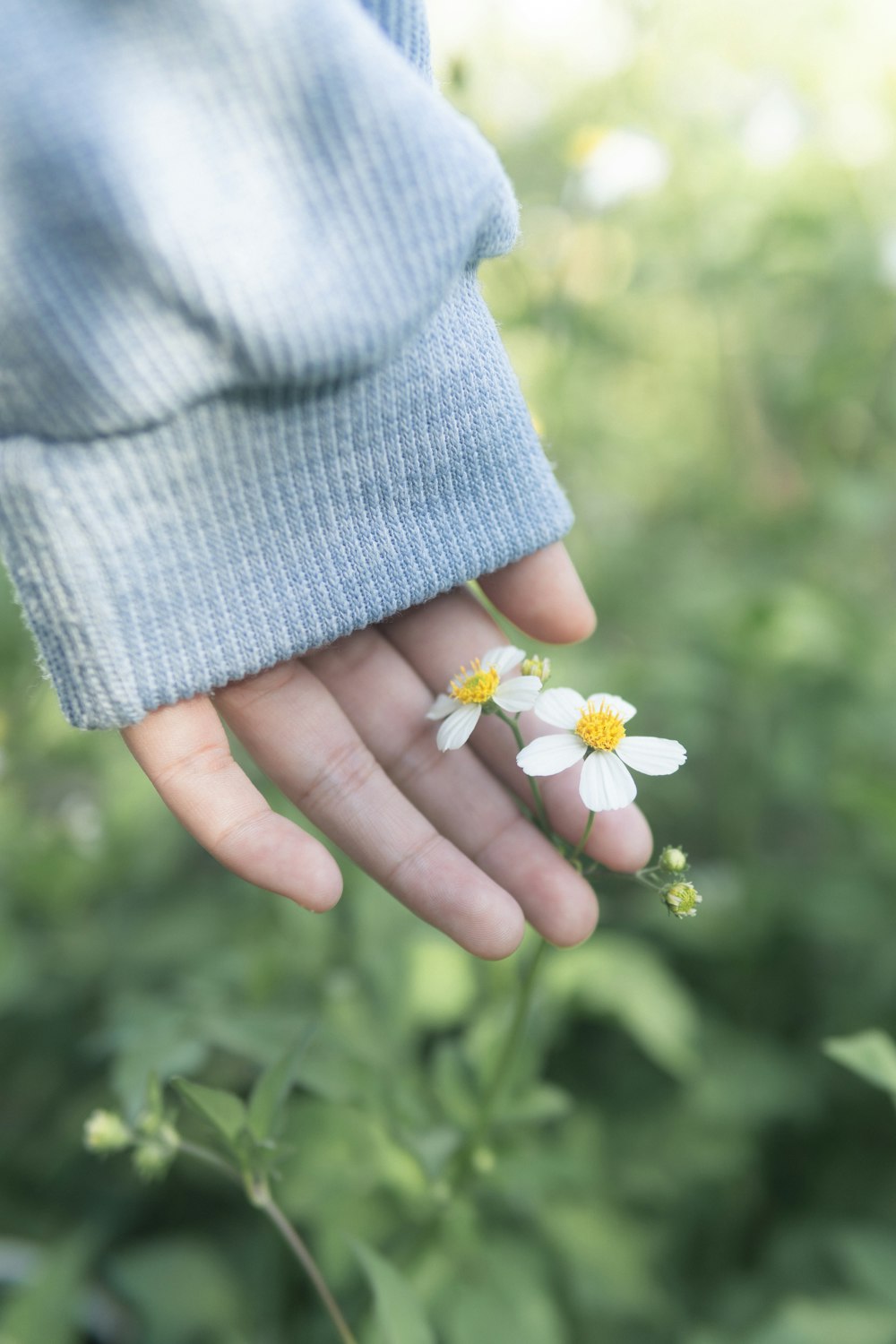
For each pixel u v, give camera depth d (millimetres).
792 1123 520
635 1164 500
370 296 352
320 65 348
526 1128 470
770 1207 510
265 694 388
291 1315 468
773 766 580
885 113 907
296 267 347
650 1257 472
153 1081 394
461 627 411
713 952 548
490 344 388
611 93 871
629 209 791
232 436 362
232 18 346
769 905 546
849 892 542
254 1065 516
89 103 344
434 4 872
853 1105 519
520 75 924
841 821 577
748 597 602
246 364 350
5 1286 477
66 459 354
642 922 554
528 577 405
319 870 362
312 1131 434
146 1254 469
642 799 630
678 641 656
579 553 728
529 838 395
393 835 381
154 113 346
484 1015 458
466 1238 430
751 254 759
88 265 345
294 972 494
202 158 346
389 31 379
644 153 702
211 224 344
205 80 348
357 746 389
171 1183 504
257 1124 376
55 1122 516
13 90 343
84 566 356
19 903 542
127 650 361
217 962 505
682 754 372
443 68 574
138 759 373
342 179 352
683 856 378
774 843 644
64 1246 439
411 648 410
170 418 356
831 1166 512
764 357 834
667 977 497
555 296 692
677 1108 514
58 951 537
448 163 355
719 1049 526
